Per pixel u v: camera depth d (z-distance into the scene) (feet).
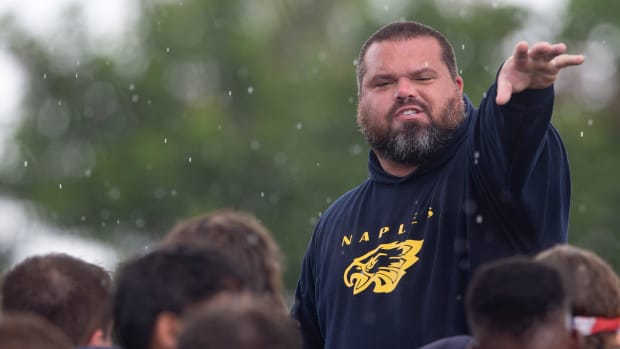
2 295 39.73
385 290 48.06
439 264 47.55
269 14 256.73
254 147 221.46
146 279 35.55
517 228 46.91
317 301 51.98
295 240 209.46
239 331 30.76
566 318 35.29
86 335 39.58
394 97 49.21
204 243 37.81
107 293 40.42
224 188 218.18
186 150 222.28
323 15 255.91
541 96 44.19
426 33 50.34
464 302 46.91
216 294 35.42
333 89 233.55
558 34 248.73
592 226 210.38
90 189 223.92
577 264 39.47
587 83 240.94
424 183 49.37
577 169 217.77
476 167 46.65
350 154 220.64
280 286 39.88
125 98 240.32
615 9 245.24
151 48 244.42
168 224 220.02
